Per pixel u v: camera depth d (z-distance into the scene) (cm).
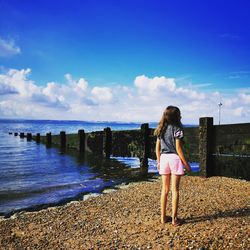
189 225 544
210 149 1035
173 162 540
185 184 941
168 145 549
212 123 1038
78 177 1320
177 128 542
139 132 1532
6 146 3072
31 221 667
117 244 495
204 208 653
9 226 639
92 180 1243
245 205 671
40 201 908
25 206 852
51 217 686
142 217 623
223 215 597
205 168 1025
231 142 991
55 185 1148
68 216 684
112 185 1126
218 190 844
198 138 1106
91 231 570
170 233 514
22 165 1700
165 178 555
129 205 738
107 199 822
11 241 553
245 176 959
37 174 1405
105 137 1828
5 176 1348
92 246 497
